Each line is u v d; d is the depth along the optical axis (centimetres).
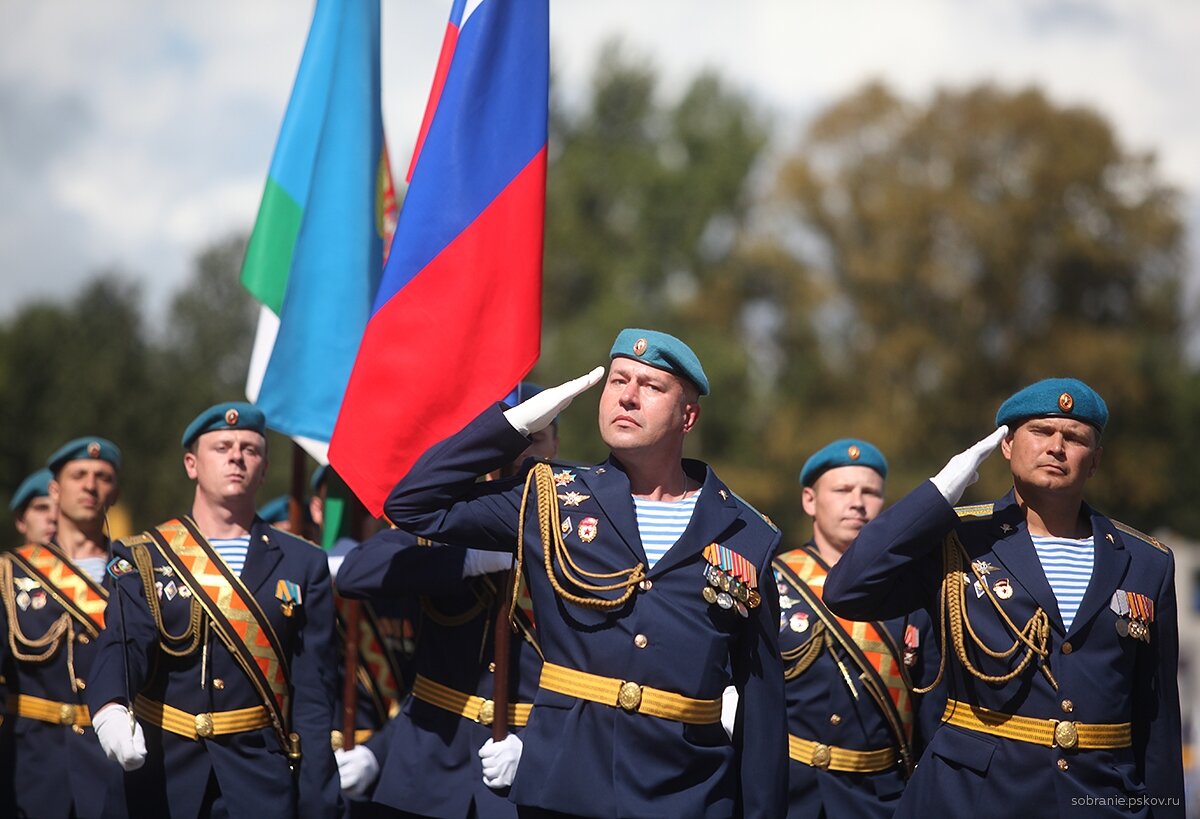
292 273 1119
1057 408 808
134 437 7262
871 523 795
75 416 7088
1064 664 793
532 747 787
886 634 1036
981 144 5347
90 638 1178
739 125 6462
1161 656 809
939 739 816
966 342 5272
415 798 938
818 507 1106
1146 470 5231
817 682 1037
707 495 813
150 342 8200
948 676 819
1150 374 5353
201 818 922
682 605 782
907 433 5184
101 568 1215
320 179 1133
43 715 1171
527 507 816
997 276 5219
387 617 1144
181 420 7450
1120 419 5266
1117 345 5159
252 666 934
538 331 955
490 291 949
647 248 6191
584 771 768
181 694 927
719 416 5622
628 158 6322
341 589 950
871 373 5362
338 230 1127
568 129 6525
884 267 5244
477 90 966
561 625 793
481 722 931
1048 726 788
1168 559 824
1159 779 802
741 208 6375
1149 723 808
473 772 923
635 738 767
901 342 5212
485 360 944
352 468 932
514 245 957
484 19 970
